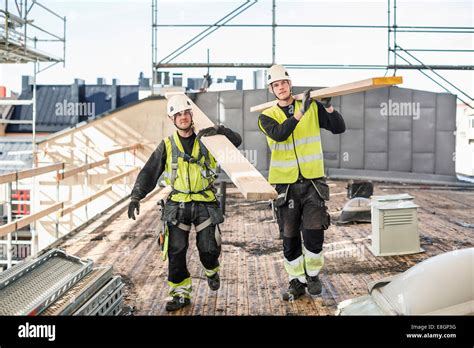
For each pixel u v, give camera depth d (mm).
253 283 4270
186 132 3465
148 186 3477
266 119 3588
